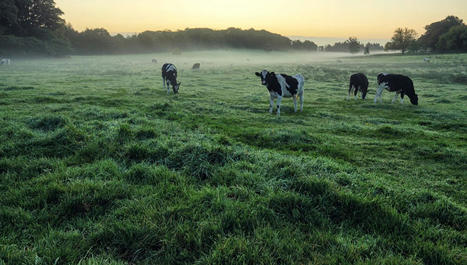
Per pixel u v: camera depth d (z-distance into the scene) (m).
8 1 68.25
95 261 2.18
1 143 5.27
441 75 30.09
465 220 3.03
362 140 7.28
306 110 11.98
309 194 3.36
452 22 119.50
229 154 4.75
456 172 5.03
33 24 79.06
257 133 7.35
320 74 35.53
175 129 6.94
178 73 35.78
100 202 3.21
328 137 7.44
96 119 7.97
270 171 4.12
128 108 10.62
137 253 2.43
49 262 2.19
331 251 2.44
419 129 8.53
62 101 11.88
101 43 131.62
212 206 3.02
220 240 2.44
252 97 15.23
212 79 28.17
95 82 21.66
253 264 2.22
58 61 67.69
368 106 13.52
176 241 2.47
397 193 3.52
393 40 118.88
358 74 15.95
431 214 3.14
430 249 2.49
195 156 4.48
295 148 6.40
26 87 15.69
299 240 2.60
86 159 4.74
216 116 10.09
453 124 9.34
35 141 5.29
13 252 2.26
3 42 63.16
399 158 5.85
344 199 3.15
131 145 5.02
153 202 3.18
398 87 14.13
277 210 3.08
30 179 3.90
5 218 2.84
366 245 2.48
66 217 2.94
